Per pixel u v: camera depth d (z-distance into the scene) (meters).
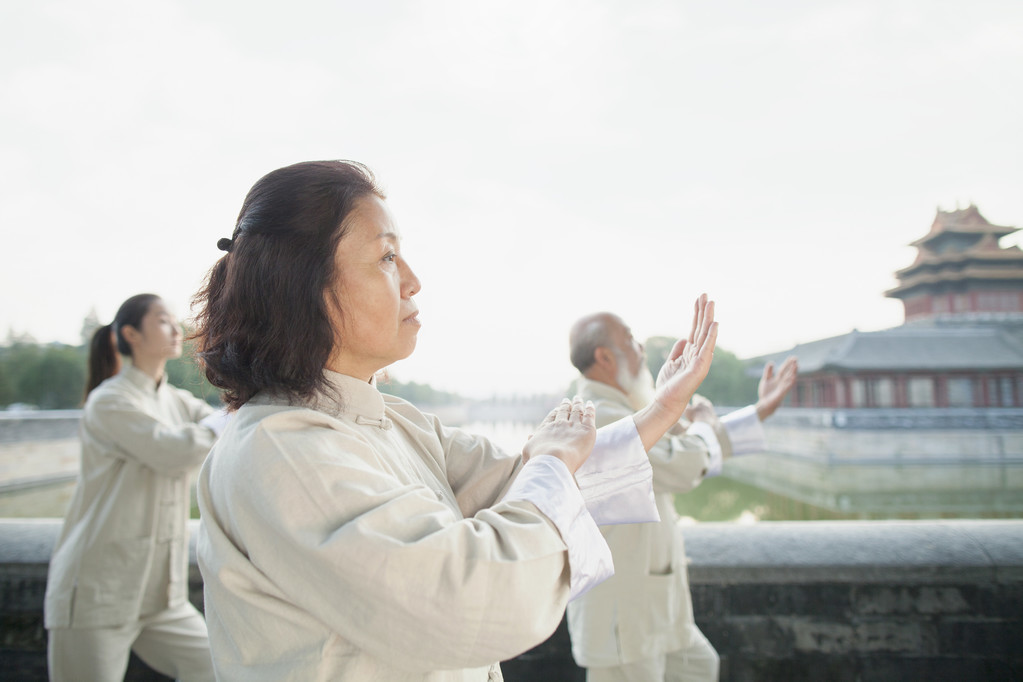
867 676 2.09
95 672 1.76
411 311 0.75
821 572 2.08
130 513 1.86
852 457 24.30
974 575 2.07
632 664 1.65
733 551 2.14
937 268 39.91
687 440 1.78
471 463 0.93
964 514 21.08
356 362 0.75
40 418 15.85
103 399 1.90
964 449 24.27
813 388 33.97
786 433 27.06
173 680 2.13
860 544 2.14
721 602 2.11
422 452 0.86
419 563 0.55
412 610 0.55
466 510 0.90
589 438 0.76
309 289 0.67
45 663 2.14
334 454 0.62
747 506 21.42
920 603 2.09
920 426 24.44
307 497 0.59
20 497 15.20
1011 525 2.23
